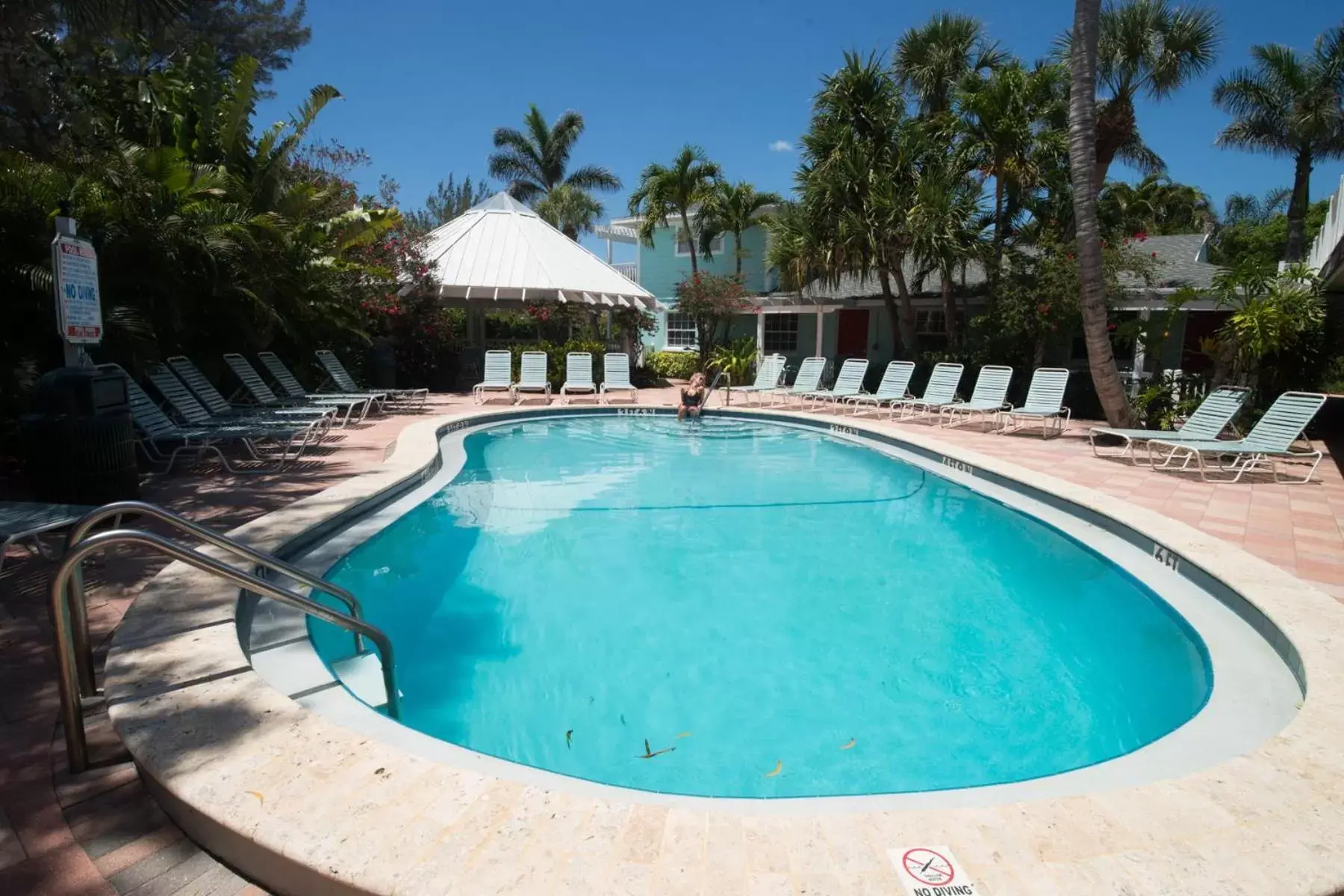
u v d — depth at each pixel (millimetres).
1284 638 3736
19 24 9742
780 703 3885
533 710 3760
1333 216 10141
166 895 1951
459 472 9031
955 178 15336
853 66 15781
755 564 6090
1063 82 15227
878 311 20781
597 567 5965
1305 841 2012
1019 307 14312
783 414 14047
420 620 4844
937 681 4133
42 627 3586
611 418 14914
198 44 12125
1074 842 1990
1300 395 8219
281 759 2299
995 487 8242
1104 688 4082
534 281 18422
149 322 8734
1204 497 7199
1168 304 13398
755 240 25938
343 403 11719
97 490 5391
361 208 15359
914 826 2047
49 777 2420
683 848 1935
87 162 8867
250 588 2779
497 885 1786
